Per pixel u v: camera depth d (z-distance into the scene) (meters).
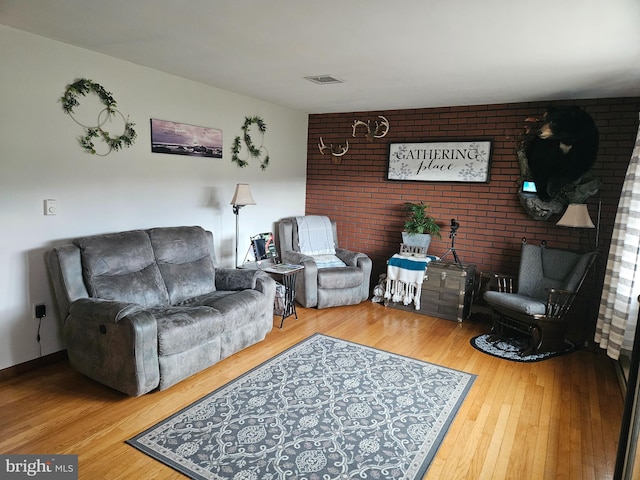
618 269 3.21
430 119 4.85
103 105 3.25
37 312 2.97
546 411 2.68
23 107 2.77
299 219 5.12
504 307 3.71
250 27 2.46
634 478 1.71
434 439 2.34
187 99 3.95
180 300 3.43
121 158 3.43
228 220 4.60
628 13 2.00
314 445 2.24
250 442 2.24
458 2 1.97
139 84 3.50
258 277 3.61
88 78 3.12
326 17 2.25
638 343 1.75
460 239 4.80
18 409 2.49
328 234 5.27
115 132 3.37
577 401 2.82
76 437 2.23
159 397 2.67
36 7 2.27
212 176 4.34
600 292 3.98
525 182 4.26
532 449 2.29
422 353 3.52
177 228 3.68
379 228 5.35
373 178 5.31
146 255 3.31
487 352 3.58
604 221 3.97
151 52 3.09
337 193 5.61
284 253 4.94
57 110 2.96
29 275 2.92
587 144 3.91
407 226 4.77
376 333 3.94
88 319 2.67
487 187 4.58
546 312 3.55
